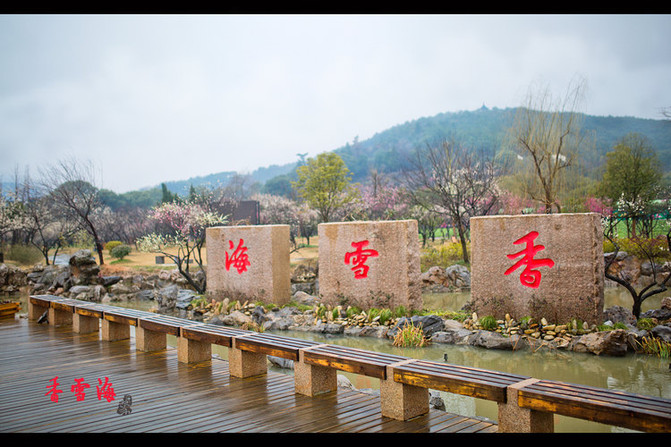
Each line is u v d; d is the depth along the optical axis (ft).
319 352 19.53
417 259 40.68
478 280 37.52
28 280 76.74
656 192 70.23
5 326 36.78
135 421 17.57
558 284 34.35
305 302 49.88
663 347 30.22
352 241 42.50
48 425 17.46
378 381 27.81
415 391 17.30
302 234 115.14
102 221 123.13
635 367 28.35
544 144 53.57
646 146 79.36
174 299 54.95
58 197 88.58
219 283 51.88
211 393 20.51
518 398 14.47
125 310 31.94
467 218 76.02
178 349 25.98
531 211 57.72
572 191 56.80
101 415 18.30
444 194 71.46
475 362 30.50
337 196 91.91
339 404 18.80
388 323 38.83
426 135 341.62
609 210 63.31
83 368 25.03
